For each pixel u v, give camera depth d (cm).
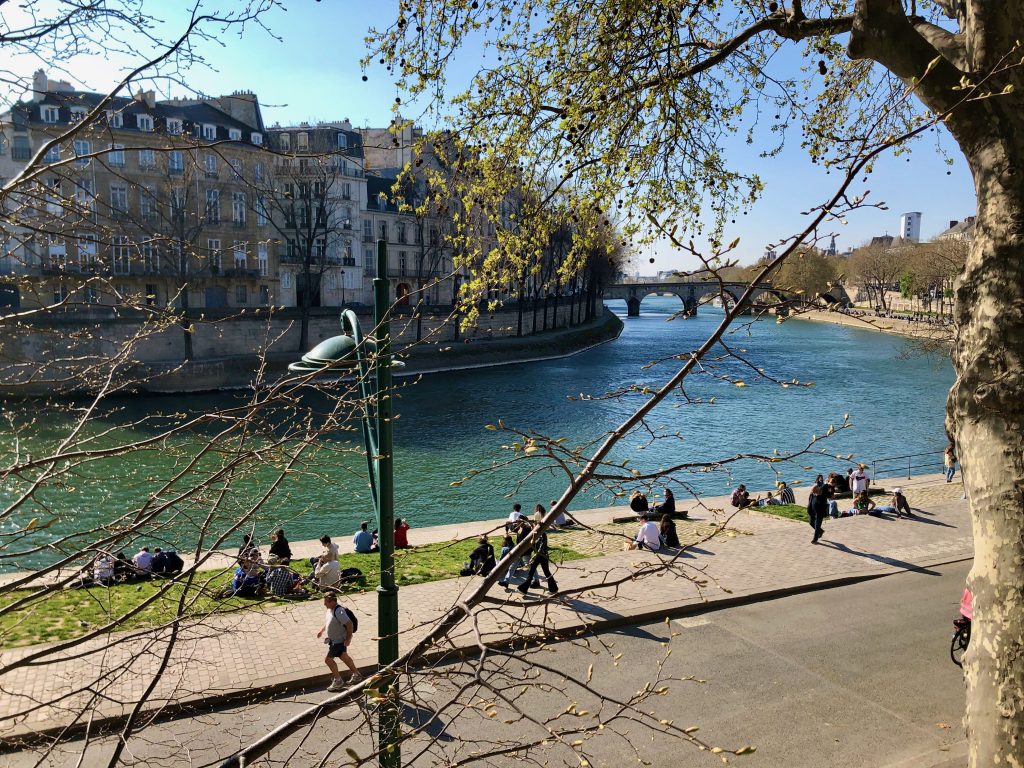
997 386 579
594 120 887
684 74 859
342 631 1041
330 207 5791
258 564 454
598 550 1709
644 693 332
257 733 900
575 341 7619
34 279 458
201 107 4556
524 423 3862
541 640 385
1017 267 578
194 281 3306
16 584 350
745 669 1146
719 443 3497
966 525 2003
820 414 4172
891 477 2833
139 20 370
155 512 376
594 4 924
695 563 1627
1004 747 567
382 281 624
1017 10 570
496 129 936
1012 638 566
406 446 3384
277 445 405
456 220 943
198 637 507
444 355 5947
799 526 1991
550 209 980
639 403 4384
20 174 362
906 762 903
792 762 905
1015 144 582
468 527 2047
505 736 913
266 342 514
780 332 9988
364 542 1766
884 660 1183
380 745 380
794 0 795
